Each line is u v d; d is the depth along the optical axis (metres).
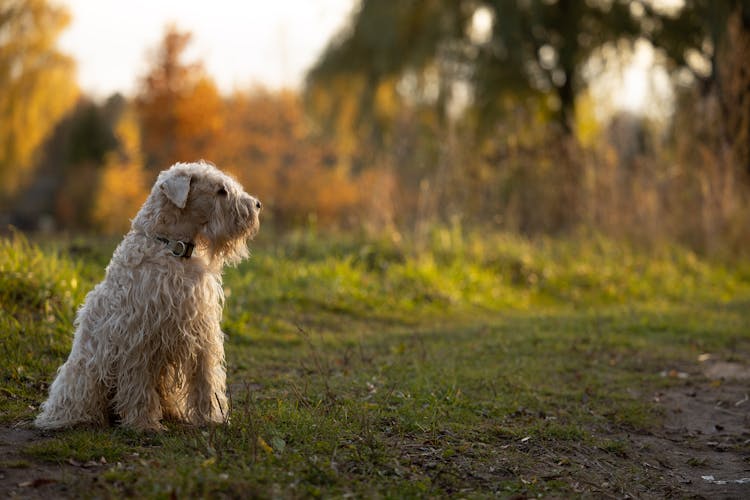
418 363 7.52
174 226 5.02
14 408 5.30
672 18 20.62
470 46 21.67
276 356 7.69
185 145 30.78
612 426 6.04
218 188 5.14
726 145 16.12
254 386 6.41
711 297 12.92
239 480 4.01
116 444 4.54
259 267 11.93
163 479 3.95
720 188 16.02
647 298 12.95
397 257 13.51
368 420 5.32
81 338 4.88
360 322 10.12
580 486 4.61
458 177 16.20
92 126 38.78
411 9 22.98
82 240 13.16
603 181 16.30
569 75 21.58
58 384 4.93
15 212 36.66
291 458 4.45
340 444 4.84
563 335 9.24
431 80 22.25
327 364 7.36
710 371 7.93
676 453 5.53
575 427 5.74
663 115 17.31
